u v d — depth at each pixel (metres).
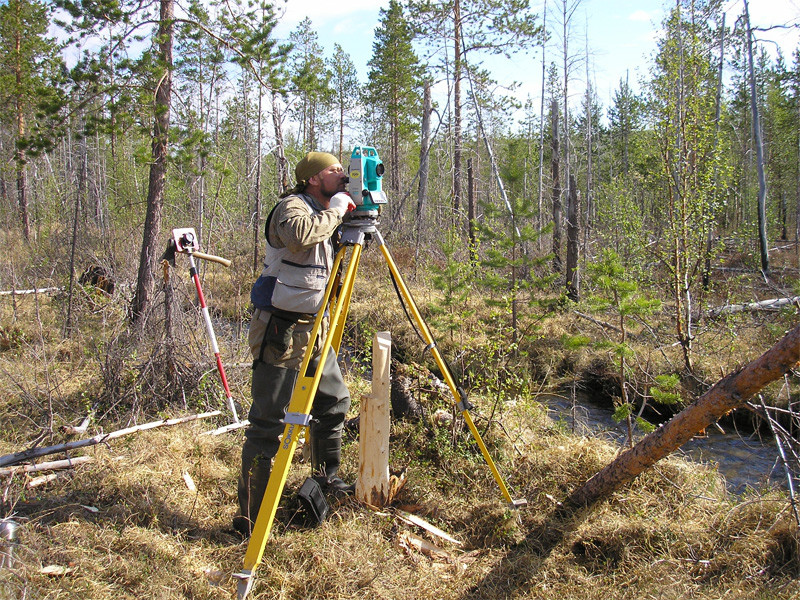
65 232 11.76
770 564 2.92
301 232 2.70
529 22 15.20
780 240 23.55
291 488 3.47
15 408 4.64
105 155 17.75
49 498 3.19
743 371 2.56
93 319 7.46
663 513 3.36
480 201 7.20
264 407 2.98
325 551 2.84
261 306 2.98
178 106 9.31
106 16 7.46
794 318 7.69
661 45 8.77
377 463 3.29
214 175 13.97
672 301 10.15
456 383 3.27
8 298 9.16
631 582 2.84
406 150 29.52
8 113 16.33
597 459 3.79
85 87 7.81
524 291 10.46
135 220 11.82
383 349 3.27
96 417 4.58
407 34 15.84
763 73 23.70
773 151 23.47
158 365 5.00
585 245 13.72
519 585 2.82
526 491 3.58
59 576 2.53
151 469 3.62
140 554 2.72
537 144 27.42
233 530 3.08
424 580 2.77
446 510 3.41
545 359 8.36
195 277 4.81
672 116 8.06
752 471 5.36
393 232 15.23
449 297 5.69
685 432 2.80
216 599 2.50
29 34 15.80
